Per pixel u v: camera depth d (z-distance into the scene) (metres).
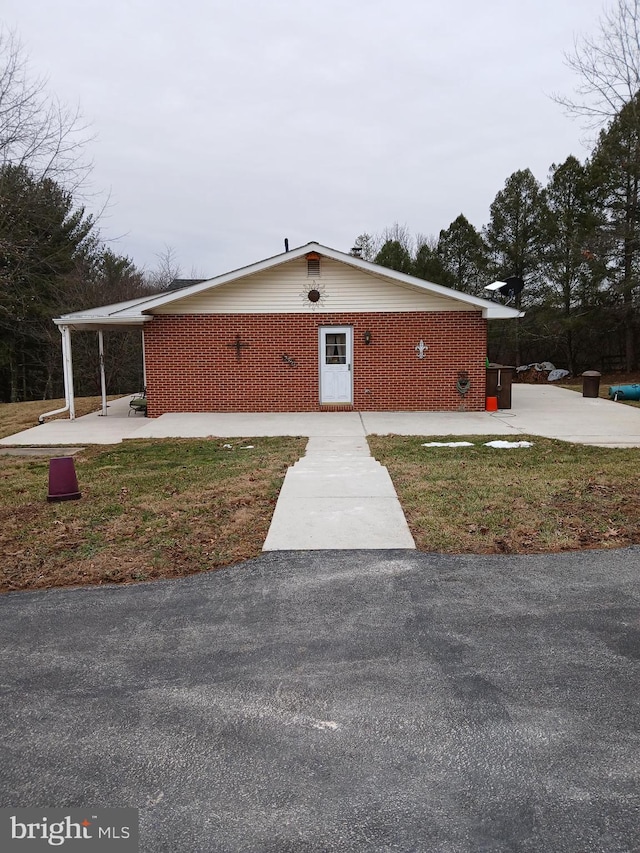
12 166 15.16
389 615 3.83
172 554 4.95
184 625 3.78
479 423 12.12
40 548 5.15
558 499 6.19
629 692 2.97
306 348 14.26
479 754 2.55
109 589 4.36
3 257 17.52
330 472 7.58
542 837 2.11
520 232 28.41
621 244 23.05
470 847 2.07
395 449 9.18
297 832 2.16
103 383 14.66
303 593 4.18
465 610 3.88
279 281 14.14
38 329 25.08
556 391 19.83
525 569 4.51
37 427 12.58
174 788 2.39
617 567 4.52
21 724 2.82
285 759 2.55
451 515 5.72
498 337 30.98
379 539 5.18
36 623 3.85
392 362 14.24
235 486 6.97
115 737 2.71
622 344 28.67
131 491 6.96
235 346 14.25
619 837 2.10
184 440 10.67
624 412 13.70
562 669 3.18
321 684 3.10
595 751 2.55
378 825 2.18
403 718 2.80
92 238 25.62
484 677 3.12
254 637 3.61
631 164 21.00
